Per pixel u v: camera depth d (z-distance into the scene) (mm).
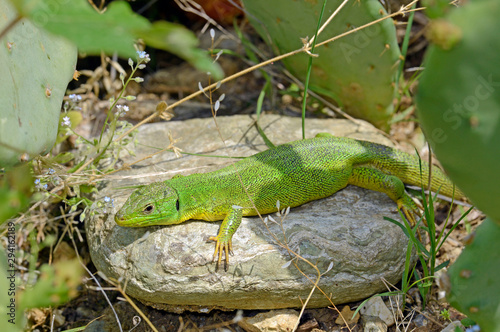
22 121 536
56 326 600
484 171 497
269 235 579
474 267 518
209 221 589
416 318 584
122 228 585
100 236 588
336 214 593
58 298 501
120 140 600
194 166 621
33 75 552
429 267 604
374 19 605
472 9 485
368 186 606
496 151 493
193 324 586
